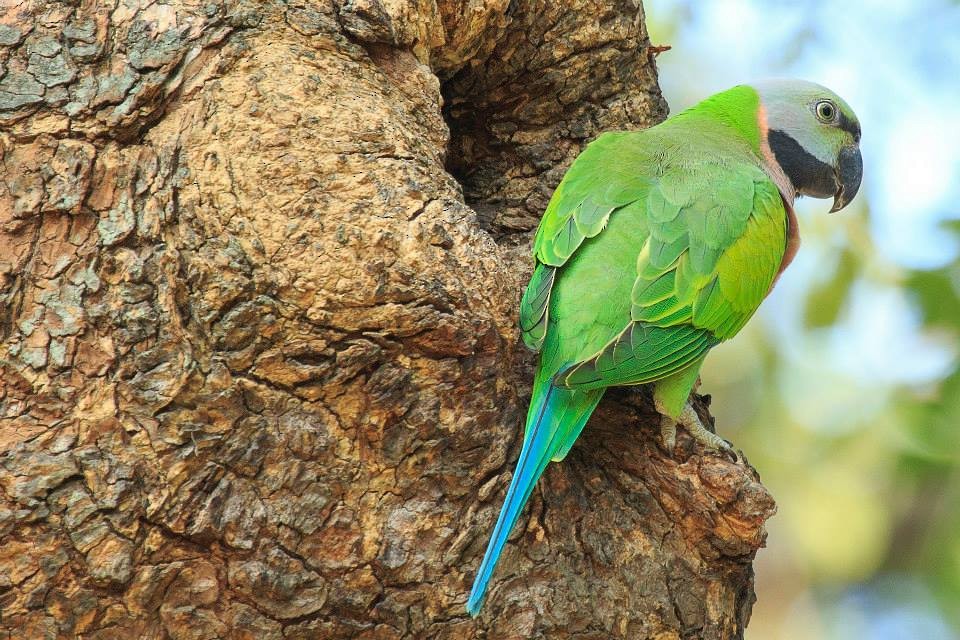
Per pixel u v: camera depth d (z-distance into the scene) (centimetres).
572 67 809
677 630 629
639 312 643
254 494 553
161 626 538
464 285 596
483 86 812
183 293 557
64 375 539
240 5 616
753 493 631
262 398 560
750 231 705
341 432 572
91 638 529
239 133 585
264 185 576
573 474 640
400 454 579
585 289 648
